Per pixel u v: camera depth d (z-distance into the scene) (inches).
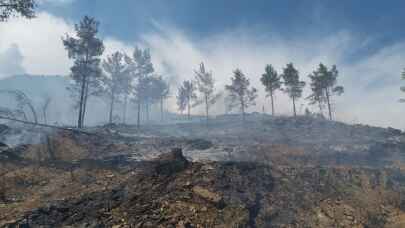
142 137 890.7
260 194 341.7
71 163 437.1
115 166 433.4
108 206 278.8
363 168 521.0
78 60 1227.2
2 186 308.0
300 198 358.9
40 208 268.8
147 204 281.6
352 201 374.9
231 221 269.7
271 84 1829.5
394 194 401.1
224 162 401.1
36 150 485.4
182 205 281.6
